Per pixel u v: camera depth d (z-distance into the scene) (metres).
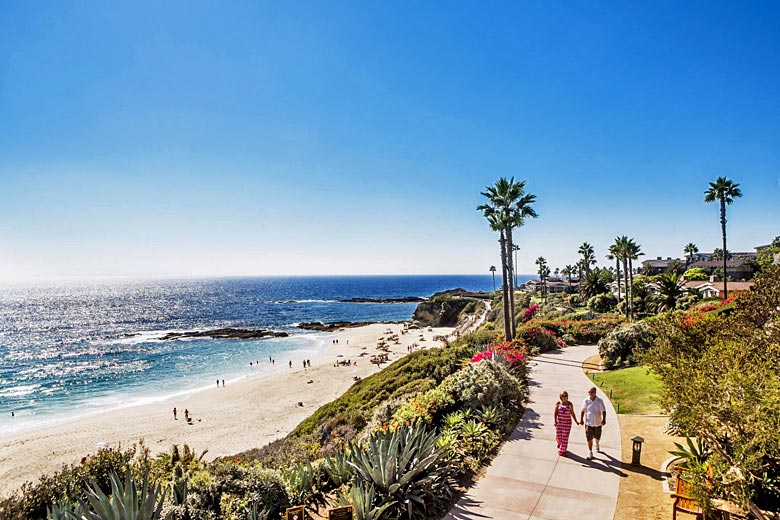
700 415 5.66
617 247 53.25
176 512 6.13
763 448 5.13
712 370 6.12
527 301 66.50
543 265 90.88
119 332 89.00
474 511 7.00
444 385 12.48
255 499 6.73
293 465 8.98
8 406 36.53
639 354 9.14
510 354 16.92
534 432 10.63
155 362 55.62
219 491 6.83
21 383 44.72
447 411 11.37
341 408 22.97
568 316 45.91
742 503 5.35
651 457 8.79
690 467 6.86
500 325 54.03
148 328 96.06
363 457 7.73
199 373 48.94
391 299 191.12
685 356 8.05
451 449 8.87
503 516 6.82
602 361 19.80
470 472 8.44
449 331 84.12
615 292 74.44
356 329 89.69
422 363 23.72
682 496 6.23
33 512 7.55
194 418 31.77
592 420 8.94
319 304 169.25
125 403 37.00
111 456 9.02
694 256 93.75
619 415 11.74
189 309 147.25
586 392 14.47
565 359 21.38
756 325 8.67
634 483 7.71
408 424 10.09
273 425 29.73
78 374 48.84
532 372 18.00
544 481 7.96
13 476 22.22
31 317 126.12
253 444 26.16
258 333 79.81
